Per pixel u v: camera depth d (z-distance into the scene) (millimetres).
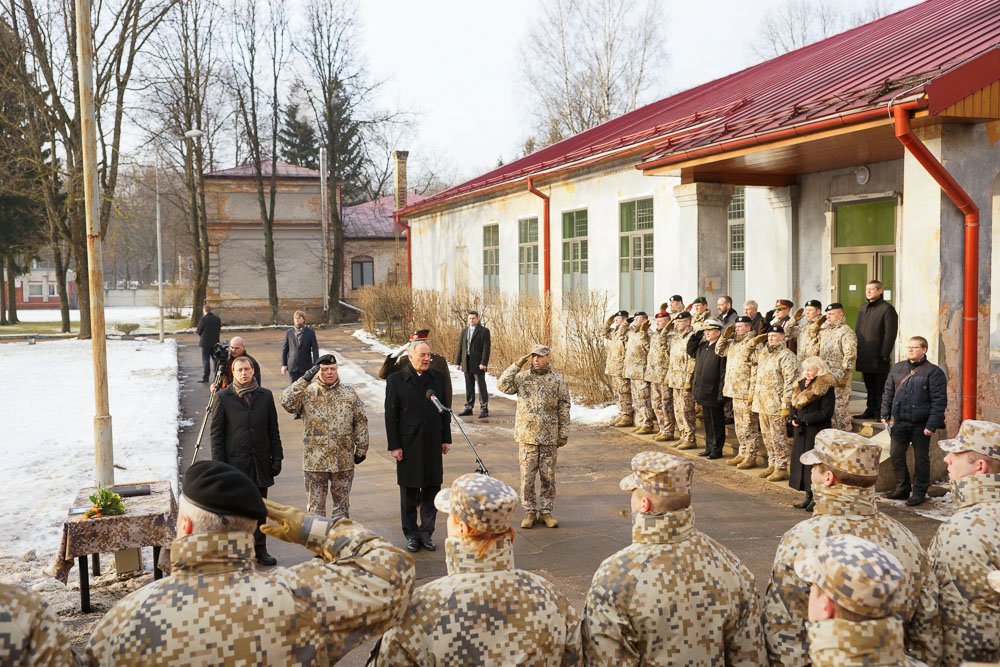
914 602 2824
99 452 7770
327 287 39188
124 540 5676
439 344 22281
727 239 12766
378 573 2383
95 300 7730
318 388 7051
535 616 2531
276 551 7113
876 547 2221
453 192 26156
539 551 7047
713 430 10719
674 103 22312
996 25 9539
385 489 9383
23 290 68812
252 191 39438
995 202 13242
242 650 2141
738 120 11344
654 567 2643
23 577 6297
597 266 17812
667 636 2607
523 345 17703
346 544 2496
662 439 12008
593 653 2680
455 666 2447
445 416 7258
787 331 11336
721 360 10461
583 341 15062
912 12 16141
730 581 2701
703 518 7973
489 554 2543
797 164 12008
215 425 6746
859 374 12938
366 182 51969
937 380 8086
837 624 2176
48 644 1987
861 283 12492
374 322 29938
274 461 6895
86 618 5484
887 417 8539
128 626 2131
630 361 12492
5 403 15766
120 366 22047
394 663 2504
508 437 12492
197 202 38844
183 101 36156
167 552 5750
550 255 19781
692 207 12617
